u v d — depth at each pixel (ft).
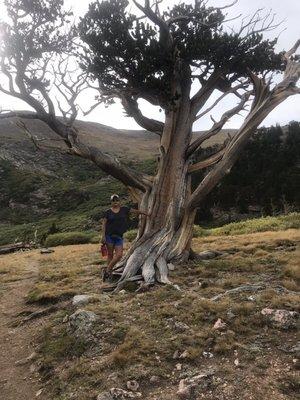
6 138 440.86
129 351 21.56
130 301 29.19
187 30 40.50
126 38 37.01
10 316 33.42
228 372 18.97
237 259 40.19
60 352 23.77
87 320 25.49
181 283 33.24
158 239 38.88
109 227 35.99
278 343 20.94
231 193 192.85
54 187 327.47
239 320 23.35
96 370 20.61
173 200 40.22
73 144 39.63
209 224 182.91
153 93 40.96
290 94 40.32
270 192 177.17
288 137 221.66
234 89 44.50
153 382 19.10
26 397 20.53
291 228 72.02
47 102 40.11
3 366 24.45
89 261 54.44
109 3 38.22
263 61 42.42
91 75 40.83
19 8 39.70
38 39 40.06
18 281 47.37
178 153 41.24
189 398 17.58
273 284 29.89
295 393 17.08
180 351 21.25
